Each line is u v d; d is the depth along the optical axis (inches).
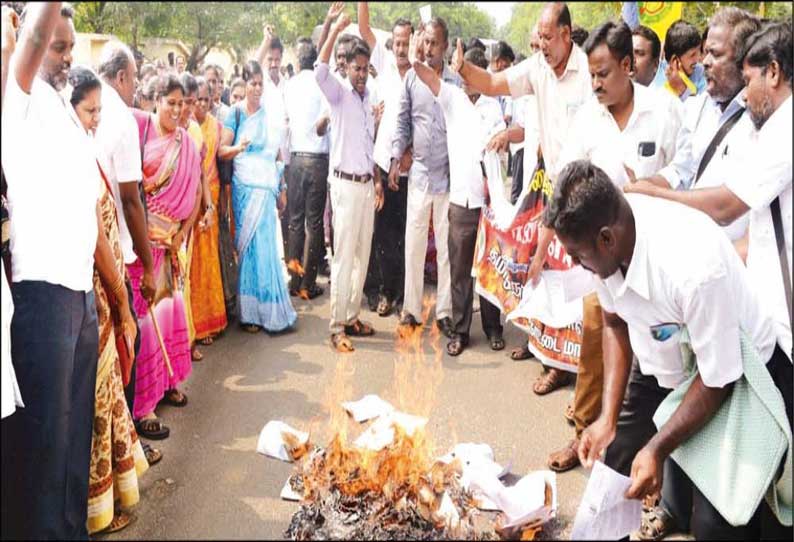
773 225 88.0
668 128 111.8
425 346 150.2
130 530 93.4
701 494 87.3
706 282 76.4
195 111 146.3
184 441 112.7
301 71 164.9
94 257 92.8
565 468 108.3
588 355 107.6
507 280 141.7
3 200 82.0
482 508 97.7
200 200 134.3
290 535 89.7
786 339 86.2
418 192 150.1
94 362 89.3
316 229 170.1
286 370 135.9
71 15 86.7
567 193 76.2
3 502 83.3
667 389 91.0
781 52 85.7
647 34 128.2
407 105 149.8
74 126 87.0
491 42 161.2
